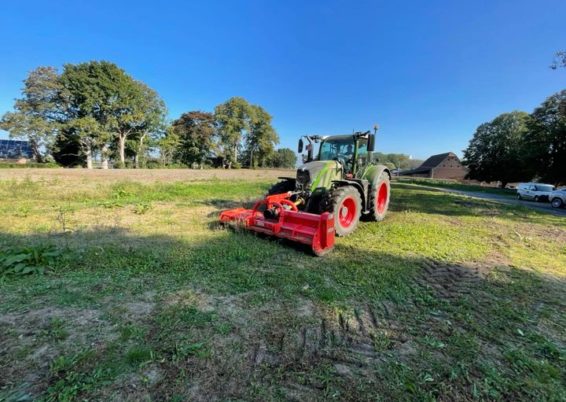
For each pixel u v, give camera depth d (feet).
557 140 72.90
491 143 115.44
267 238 15.76
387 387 5.87
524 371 6.53
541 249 16.34
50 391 5.35
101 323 7.66
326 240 13.51
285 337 7.43
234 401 5.35
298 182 18.13
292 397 5.53
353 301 9.53
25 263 10.88
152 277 10.70
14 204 24.75
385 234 18.20
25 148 163.84
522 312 9.12
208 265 11.97
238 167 189.26
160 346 6.80
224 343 7.06
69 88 119.96
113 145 143.64
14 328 7.29
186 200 30.81
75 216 20.98
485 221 24.70
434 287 10.82
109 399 5.27
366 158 22.81
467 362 6.74
